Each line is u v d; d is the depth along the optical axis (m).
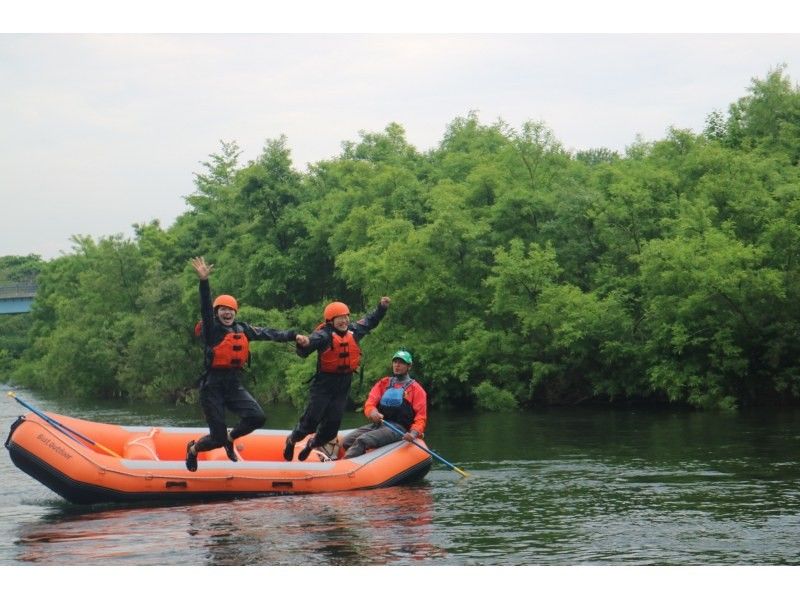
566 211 27.02
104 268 48.97
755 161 26.56
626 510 9.73
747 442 15.12
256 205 36.41
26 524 9.35
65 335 47.75
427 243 27.94
